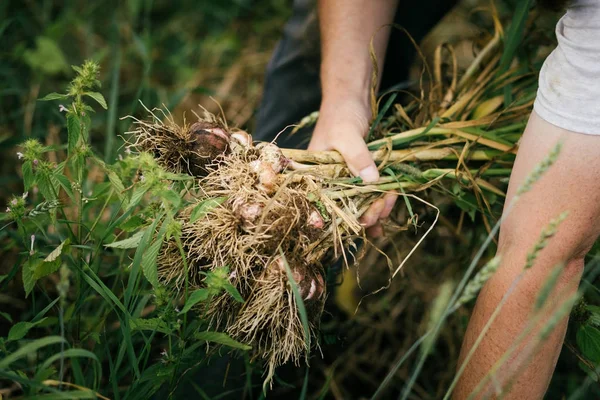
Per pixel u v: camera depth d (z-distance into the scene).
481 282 0.63
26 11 1.53
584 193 0.69
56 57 1.37
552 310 0.72
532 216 0.71
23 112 1.31
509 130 0.97
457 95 1.08
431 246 1.16
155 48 1.58
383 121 1.04
